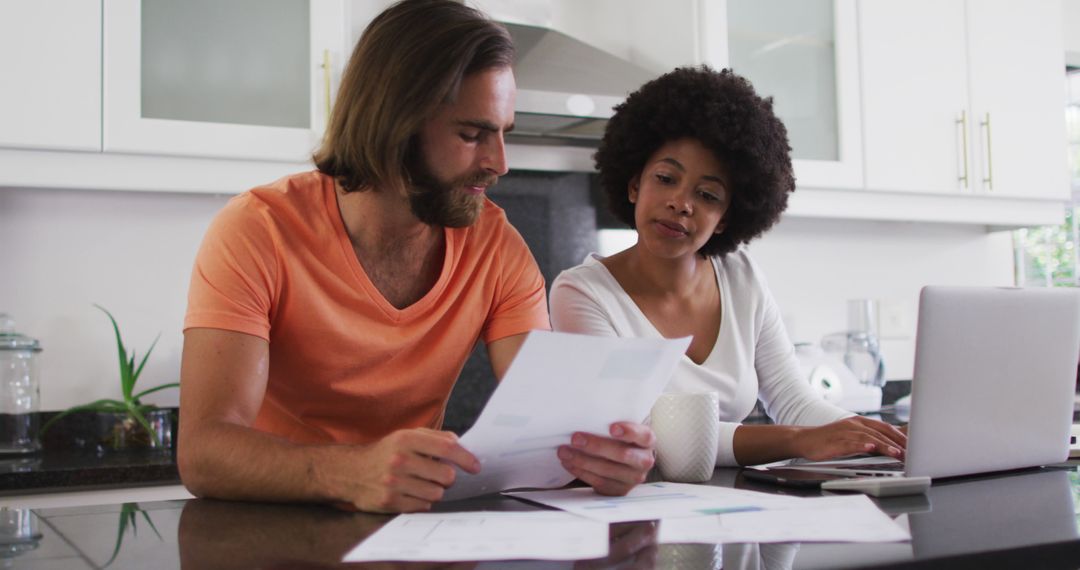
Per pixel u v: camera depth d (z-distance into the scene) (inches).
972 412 40.6
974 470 41.6
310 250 47.6
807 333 116.4
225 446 37.7
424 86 42.4
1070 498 35.9
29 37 72.5
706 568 24.4
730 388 60.7
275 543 29.3
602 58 94.0
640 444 36.6
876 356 106.0
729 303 63.2
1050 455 44.5
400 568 25.0
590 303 59.6
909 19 105.7
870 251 121.0
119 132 74.9
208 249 45.0
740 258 67.0
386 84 43.3
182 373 43.2
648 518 31.0
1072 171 136.6
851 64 102.4
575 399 34.1
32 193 84.7
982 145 109.1
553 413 34.2
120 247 87.4
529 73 90.2
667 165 59.1
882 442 45.1
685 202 58.2
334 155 46.4
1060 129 114.5
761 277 66.7
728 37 98.5
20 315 83.9
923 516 31.9
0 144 71.7
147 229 88.2
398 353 49.4
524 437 34.7
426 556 25.9
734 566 24.6
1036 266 133.1
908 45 105.5
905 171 104.8
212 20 79.6
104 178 75.5
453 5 44.6
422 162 44.1
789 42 101.5
